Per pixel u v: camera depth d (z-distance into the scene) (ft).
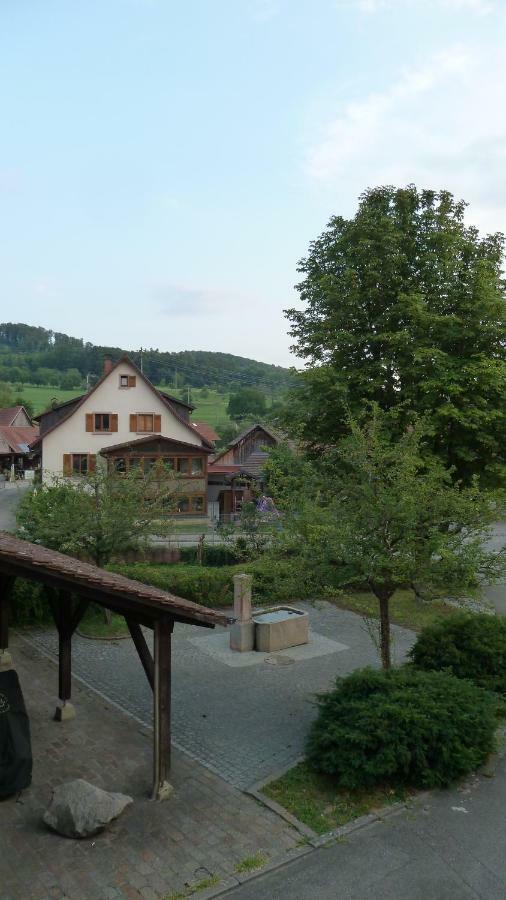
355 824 25.45
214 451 142.20
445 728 28.55
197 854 23.18
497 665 37.45
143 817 25.48
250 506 76.38
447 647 38.40
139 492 54.80
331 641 51.57
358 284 62.44
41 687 39.47
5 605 41.93
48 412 146.20
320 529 32.12
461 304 59.88
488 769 30.37
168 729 27.50
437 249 62.75
